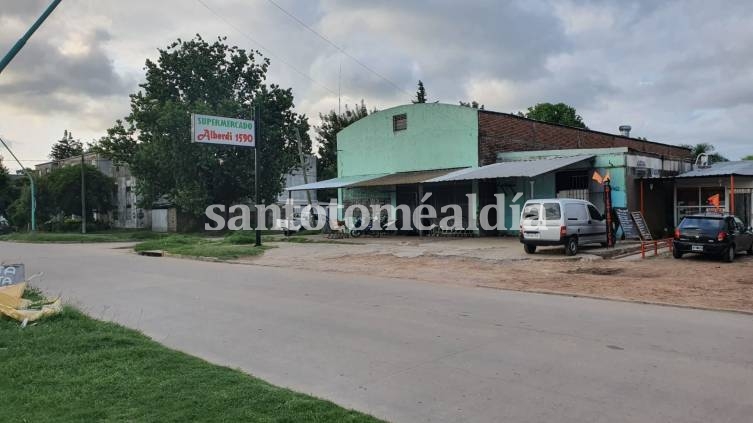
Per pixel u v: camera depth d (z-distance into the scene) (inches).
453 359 258.1
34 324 324.5
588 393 210.1
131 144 1817.2
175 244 1064.8
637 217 864.9
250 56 1866.4
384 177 1123.9
